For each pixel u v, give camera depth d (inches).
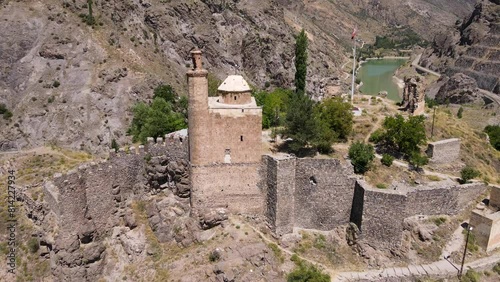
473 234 2571.4
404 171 2851.9
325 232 2588.6
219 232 2500.0
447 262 2452.0
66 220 2427.4
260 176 2532.0
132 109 4717.0
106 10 6107.3
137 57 5703.7
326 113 3120.1
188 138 2541.8
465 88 7327.8
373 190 2429.9
